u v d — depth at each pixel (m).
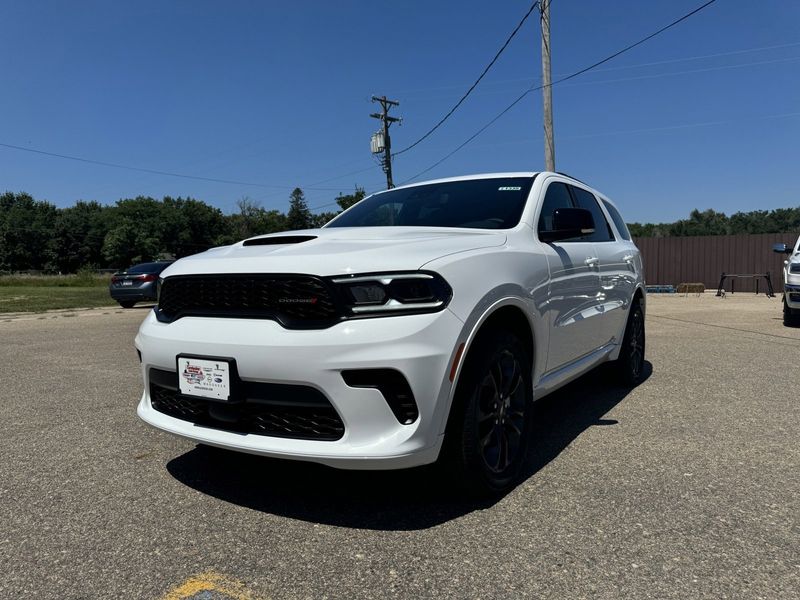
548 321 3.23
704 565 2.13
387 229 3.19
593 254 4.10
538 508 2.64
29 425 4.11
